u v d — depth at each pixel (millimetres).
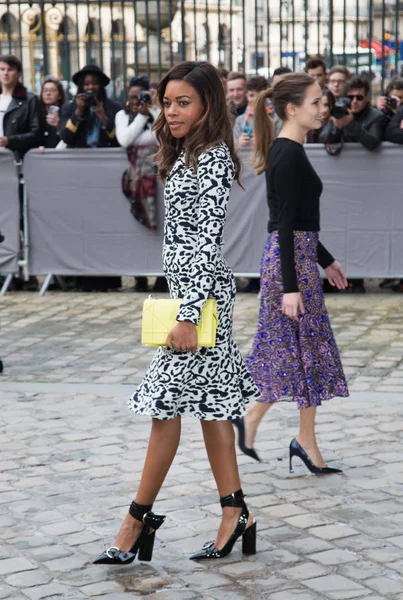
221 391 3908
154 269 10062
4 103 10258
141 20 13062
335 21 24062
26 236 10234
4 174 10094
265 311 5027
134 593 3770
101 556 3936
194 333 3689
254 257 9828
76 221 10109
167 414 3820
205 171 3721
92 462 5277
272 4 23859
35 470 5168
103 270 10156
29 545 4223
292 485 4918
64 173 10031
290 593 3742
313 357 4988
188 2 22828
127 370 7227
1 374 7191
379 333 8148
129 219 10008
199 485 4914
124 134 9719
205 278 3689
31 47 14305
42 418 6086
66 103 10625
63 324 8883
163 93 3861
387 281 10117
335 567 3965
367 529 4344
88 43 12688
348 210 9578
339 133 9406
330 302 9492
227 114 3832
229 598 3713
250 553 4105
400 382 6691
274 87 4871
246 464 5238
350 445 5477
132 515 3980
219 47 12969
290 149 4777
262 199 9711
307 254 4938
